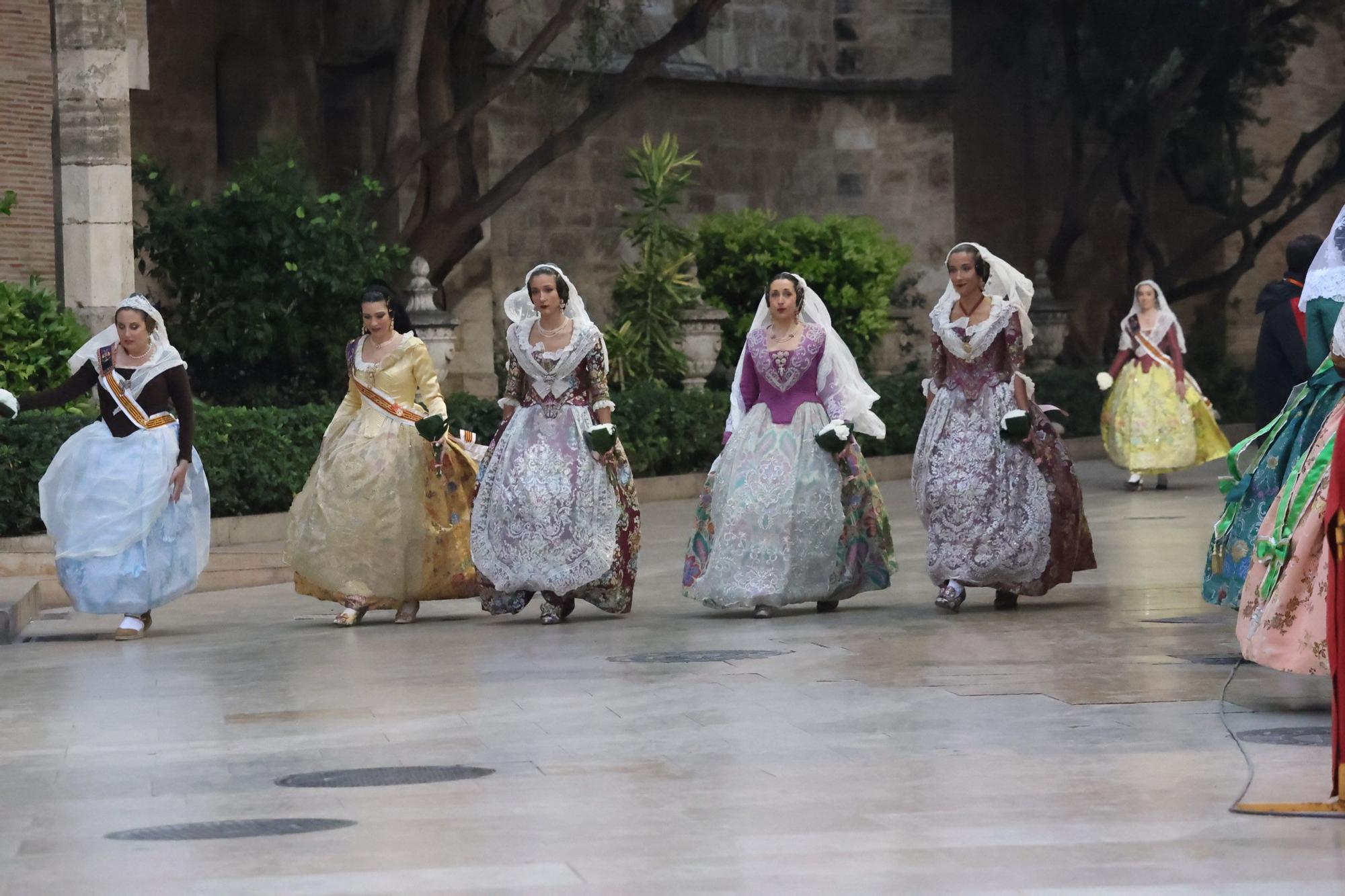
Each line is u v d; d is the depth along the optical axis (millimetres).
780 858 6172
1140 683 9969
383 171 28656
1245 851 6117
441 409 14055
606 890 5781
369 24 31453
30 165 24094
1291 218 44594
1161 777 7418
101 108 23484
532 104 33594
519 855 6301
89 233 23531
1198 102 44812
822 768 7781
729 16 37219
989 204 45656
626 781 7617
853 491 13922
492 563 13797
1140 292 25984
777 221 36625
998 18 45625
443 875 6023
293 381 26922
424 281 28062
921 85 39344
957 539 13539
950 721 8898
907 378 33281
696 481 28359
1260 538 8875
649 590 16047
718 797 7238
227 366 26422
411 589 14164
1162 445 25719
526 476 13758
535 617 14406
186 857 6398
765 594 13531
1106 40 42438
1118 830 6473
